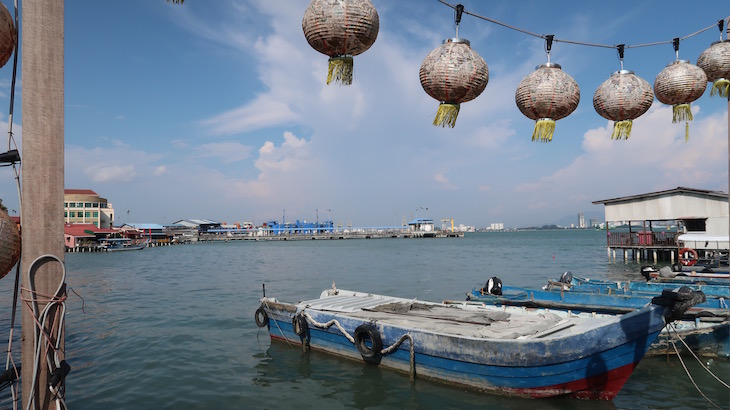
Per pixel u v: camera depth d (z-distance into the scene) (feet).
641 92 14.47
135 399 32.65
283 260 180.45
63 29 11.74
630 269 113.19
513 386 30.30
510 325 34.88
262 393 33.63
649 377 34.40
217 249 299.99
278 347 45.11
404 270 126.52
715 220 109.29
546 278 100.01
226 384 35.47
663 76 15.10
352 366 38.24
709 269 66.13
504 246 278.67
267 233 502.79
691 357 37.17
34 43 11.32
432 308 41.70
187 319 60.03
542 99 13.41
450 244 329.52
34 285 11.36
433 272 118.73
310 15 11.50
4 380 12.57
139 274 127.85
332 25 11.30
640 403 30.12
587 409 29.25
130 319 60.39
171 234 402.52
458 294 80.02
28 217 11.22
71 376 37.58
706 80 14.75
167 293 86.63
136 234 339.57
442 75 12.41
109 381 36.32
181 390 34.32
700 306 42.06
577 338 28.66
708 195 110.63
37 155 11.29
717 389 32.01
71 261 191.21
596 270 113.60
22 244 11.26
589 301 47.29
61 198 11.61
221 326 55.47
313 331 42.42
